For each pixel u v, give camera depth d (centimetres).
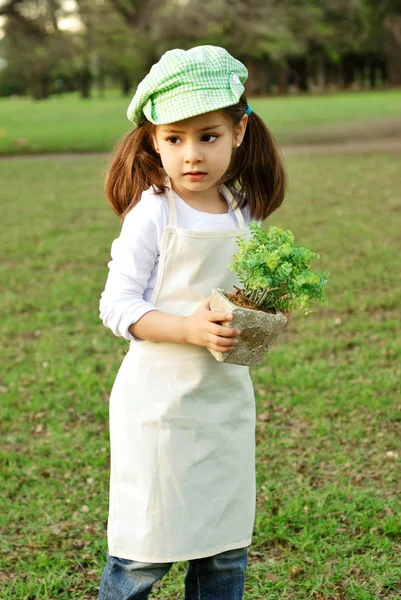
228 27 3303
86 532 318
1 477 362
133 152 223
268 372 478
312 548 300
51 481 359
